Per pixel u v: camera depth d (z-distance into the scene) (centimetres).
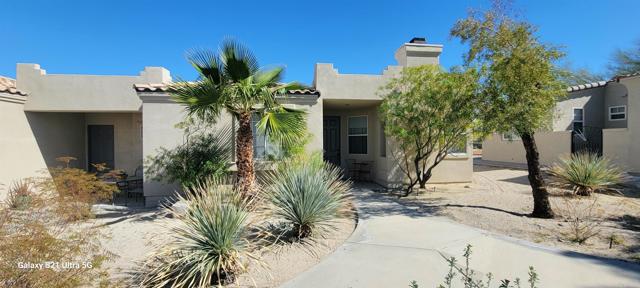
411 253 512
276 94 896
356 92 1175
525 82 661
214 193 553
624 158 1405
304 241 591
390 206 884
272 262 502
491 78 716
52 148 1185
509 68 664
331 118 1489
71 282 346
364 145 1450
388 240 578
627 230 620
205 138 1031
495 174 1619
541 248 524
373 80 1185
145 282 459
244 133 805
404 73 1073
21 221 361
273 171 932
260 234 561
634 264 453
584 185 959
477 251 515
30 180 579
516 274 425
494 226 672
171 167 980
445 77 927
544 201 723
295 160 920
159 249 471
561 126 1841
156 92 1010
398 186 1209
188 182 937
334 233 643
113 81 1160
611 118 1911
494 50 718
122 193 1219
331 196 644
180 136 1027
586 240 569
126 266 536
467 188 1195
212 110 793
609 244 546
